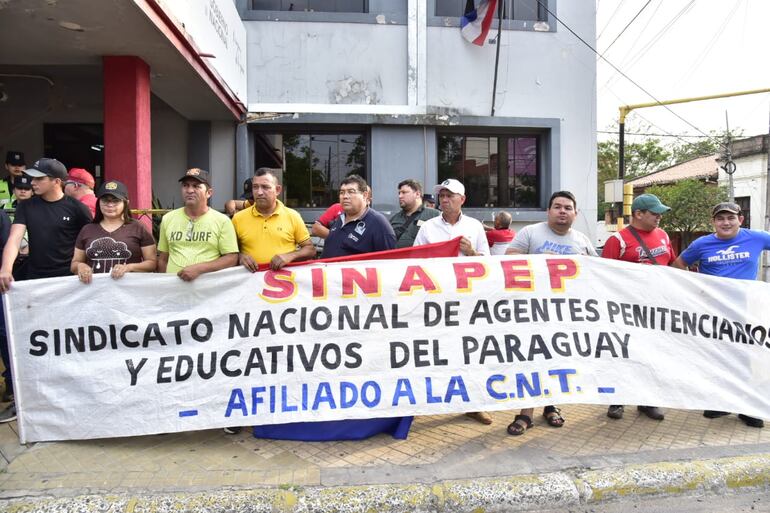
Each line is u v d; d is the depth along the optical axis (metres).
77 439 3.76
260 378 3.88
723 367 4.34
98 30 5.59
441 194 4.60
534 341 4.12
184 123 9.44
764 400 4.30
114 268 3.89
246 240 4.25
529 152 10.53
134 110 6.32
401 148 9.85
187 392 3.81
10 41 5.92
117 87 6.33
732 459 3.72
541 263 4.27
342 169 10.02
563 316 4.20
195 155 9.41
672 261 5.05
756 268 4.73
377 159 9.80
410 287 4.08
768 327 4.44
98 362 3.81
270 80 9.61
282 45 9.59
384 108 9.70
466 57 10.01
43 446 3.76
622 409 4.61
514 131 10.37
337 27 9.68
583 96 10.37
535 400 4.00
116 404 3.77
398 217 5.58
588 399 4.05
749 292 4.46
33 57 6.43
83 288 3.85
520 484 3.35
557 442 4.02
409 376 3.96
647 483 3.44
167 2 5.64
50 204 4.42
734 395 4.28
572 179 10.39
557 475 3.46
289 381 3.89
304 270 4.05
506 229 7.36
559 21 10.22
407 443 3.96
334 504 3.14
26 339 3.79
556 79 10.30
